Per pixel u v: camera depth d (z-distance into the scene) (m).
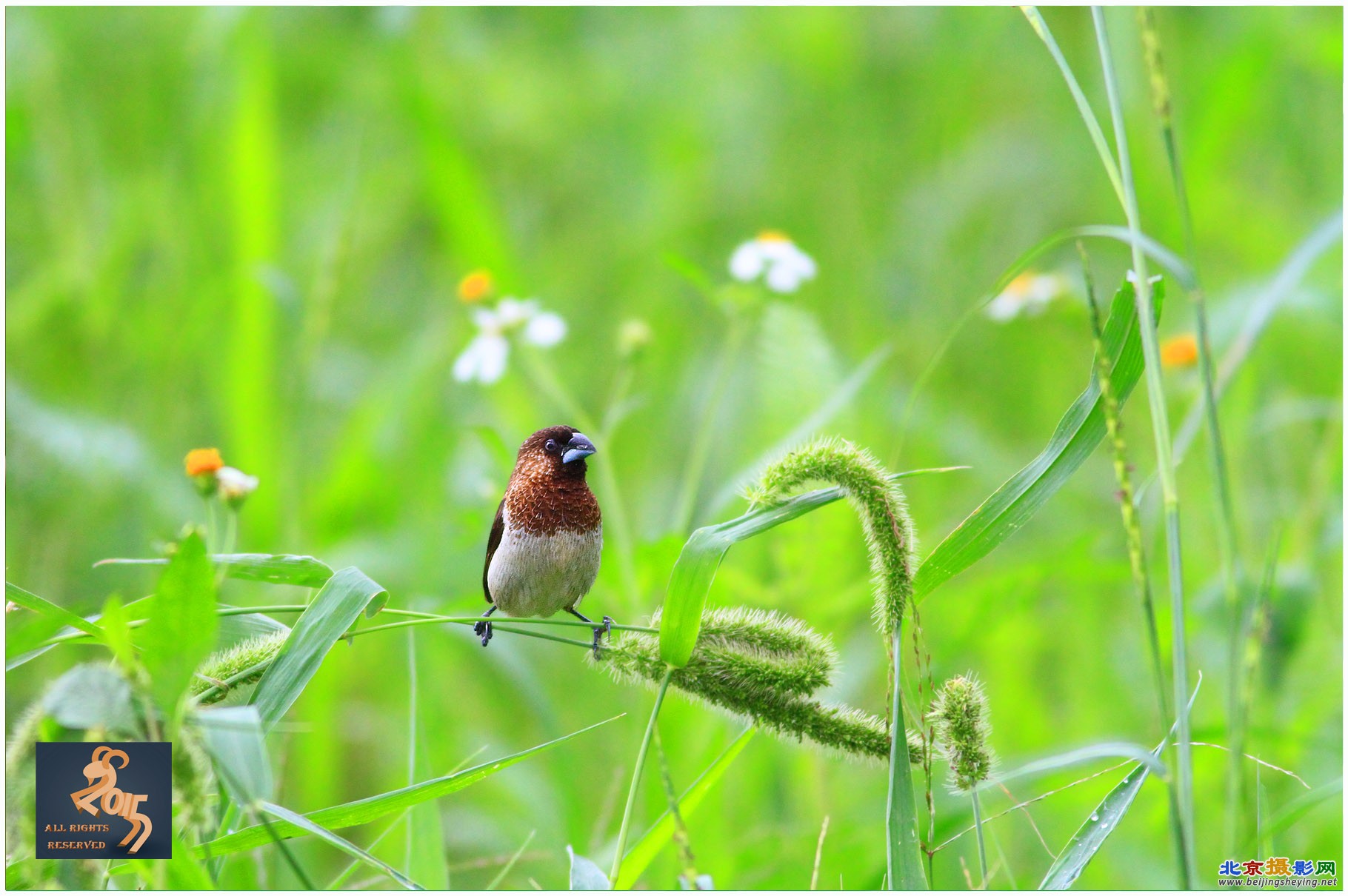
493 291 10.11
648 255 15.82
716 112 17.62
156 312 13.38
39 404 11.73
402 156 15.73
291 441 11.73
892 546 5.20
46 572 11.50
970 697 5.06
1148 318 4.40
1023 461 13.77
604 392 14.84
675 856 8.20
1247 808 5.03
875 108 17.23
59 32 13.73
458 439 13.37
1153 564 11.20
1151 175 14.30
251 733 4.17
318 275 14.03
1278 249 13.57
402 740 10.95
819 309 15.45
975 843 8.90
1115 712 10.66
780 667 5.42
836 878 8.20
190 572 4.22
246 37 12.27
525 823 10.25
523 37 18.30
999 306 11.83
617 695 11.35
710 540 5.24
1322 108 14.88
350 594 5.09
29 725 4.41
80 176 13.58
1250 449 12.75
